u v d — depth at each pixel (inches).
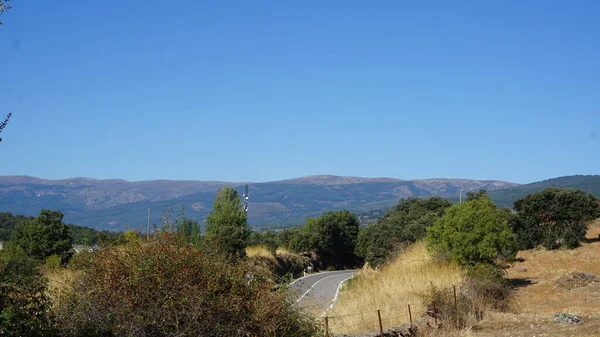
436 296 590.9
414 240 1577.3
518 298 805.2
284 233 3029.0
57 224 968.3
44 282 274.8
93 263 290.8
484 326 580.4
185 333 279.9
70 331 267.4
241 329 293.1
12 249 840.9
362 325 546.9
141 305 279.3
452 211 1007.6
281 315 315.9
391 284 823.1
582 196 1556.3
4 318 241.1
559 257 1307.8
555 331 532.4
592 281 925.8
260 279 325.1
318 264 2896.2
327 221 3095.5
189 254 293.6
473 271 806.5
